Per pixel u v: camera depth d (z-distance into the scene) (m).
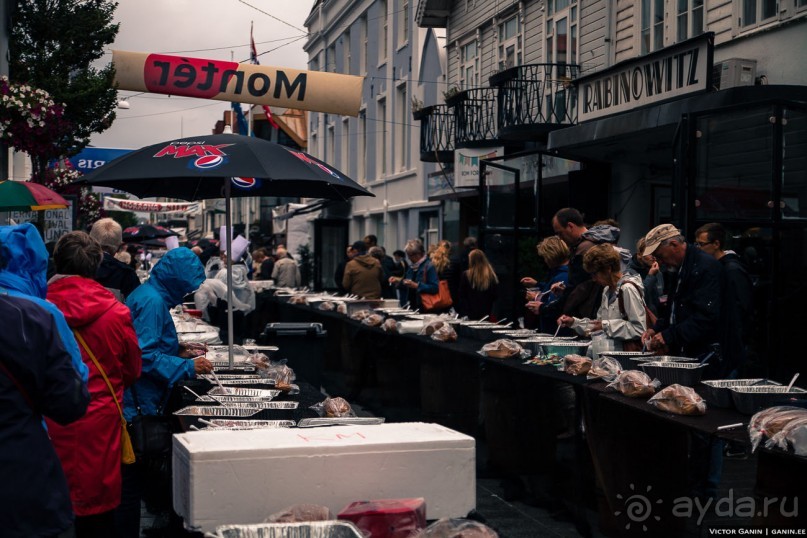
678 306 5.46
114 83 12.17
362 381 9.01
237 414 3.97
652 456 4.34
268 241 40.19
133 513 4.35
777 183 7.79
